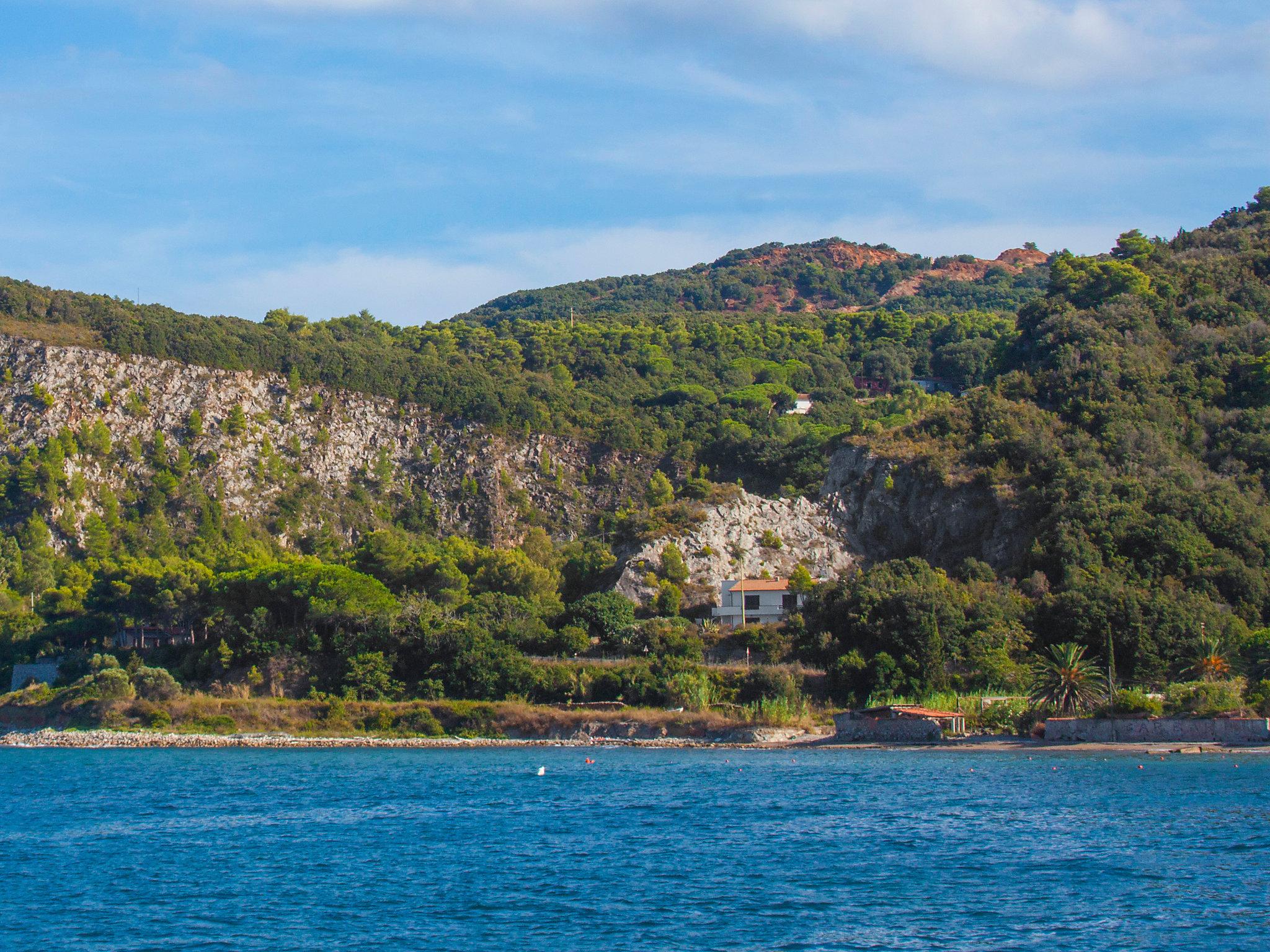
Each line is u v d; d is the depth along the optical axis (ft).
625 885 190.70
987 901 176.24
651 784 311.06
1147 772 312.29
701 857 212.64
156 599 521.24
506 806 275.59
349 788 309.83
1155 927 161.58
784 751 393.29
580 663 462.60
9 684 542.16
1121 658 438.40
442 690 459.32
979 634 445.37
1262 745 363.97
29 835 241.96
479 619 492.54
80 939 163.43
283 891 189.57
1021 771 321.93
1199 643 423.23
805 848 217.97
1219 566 482.69
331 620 489.26
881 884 188.34
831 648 458.50
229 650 489.26
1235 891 179.52
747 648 476.54
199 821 258.16
